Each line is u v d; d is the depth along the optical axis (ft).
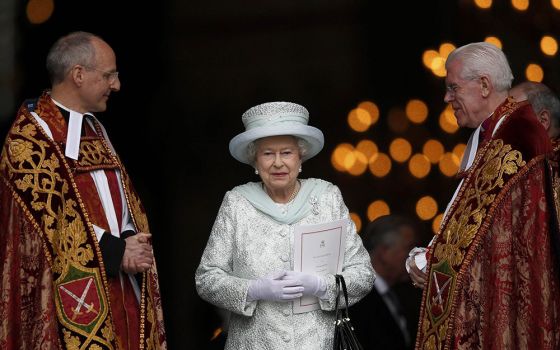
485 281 78.48
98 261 81.71
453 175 165.27
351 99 176.65
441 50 152.46
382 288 101.86
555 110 91.04
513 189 78.38
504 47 139.85
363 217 171.63
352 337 79.87
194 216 171.32
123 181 86.38
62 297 80.69
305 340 81.15
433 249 82.17
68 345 80.33
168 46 168.45
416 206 169.17
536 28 138.21
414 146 171.94
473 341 78.48
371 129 174.09
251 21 174.81
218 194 172.24
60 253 80.84
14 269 80.53
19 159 81.61
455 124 160.86
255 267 81.46
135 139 169.17
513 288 77.92
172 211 170.91
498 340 77.46
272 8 175.32
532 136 79.20
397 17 174.19
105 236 82.48
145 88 167.84
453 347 78.64
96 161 84.69
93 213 83.35
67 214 81.56
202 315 120.16
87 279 81.25
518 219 78.23
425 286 82.48
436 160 169.27
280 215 81.97
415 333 101.19
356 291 82.17
